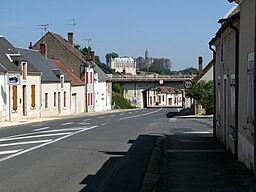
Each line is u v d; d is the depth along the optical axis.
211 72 49.06
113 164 13.88
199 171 11.86
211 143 18.75
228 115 15.59
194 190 9.50
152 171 12.62
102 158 15.16
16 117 39.94
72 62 63.09
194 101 47.22
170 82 84.44
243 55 11.87
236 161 12.98
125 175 11.99
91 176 11.78
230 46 14.83
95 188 10.29
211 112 43.72
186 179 10.80
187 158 14.43
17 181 10.97
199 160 13.88
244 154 11.93
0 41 42.84
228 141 15.69
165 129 27.61
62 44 63.47
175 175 11.40
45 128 28.94
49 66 53.12
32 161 14.31
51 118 42.75
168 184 10.27
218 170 11.87
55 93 50.94
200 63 57.88
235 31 13.27
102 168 13.09
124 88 86.38
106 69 128.38
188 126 29.72
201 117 41.59
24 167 13.13
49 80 48.97
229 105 15.26
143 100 93.50
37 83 45.50
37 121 37.53
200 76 50.53
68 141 20.58
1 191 9.82
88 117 45.59
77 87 59.50
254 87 9.98
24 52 49.94
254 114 10.02
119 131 26.44
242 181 10.16
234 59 13.77
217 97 19.83
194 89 44.31
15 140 21.16
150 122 35.16
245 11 11.50
